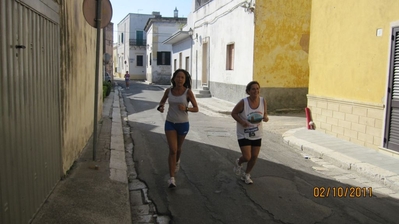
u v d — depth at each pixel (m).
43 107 4.55
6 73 3.33
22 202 3.73
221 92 20.05
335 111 9.83
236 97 17.67
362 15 8.69
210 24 21.97
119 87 34.28
